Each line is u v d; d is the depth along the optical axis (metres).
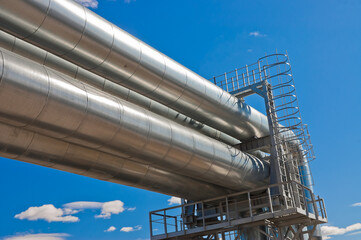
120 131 15.80
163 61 18.80
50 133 14.41
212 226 21.75
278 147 23.98
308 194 27.48
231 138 26.11
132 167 19.34
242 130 24.70
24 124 13.53
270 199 20.55
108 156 18.28
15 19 13.78
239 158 22.09
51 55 16.72
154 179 20.52
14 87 12.40
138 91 18.80
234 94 25.86
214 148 20.39
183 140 18.53
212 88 21.75
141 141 16.72
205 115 21.98
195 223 24.30
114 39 16.50
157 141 17.31
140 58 17.61
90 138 15.24
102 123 15.09
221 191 23.84
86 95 14.59
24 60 13.16
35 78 13.02
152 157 17.67
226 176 21.45
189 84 20.12
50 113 13.54
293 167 24.34
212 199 22.48
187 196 22.84
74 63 16.41
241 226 21.73
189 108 21.05
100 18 16.30
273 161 23.64
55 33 14.80
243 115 23.94
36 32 14.46
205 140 20.06
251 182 23.31
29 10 13.77
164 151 17.80
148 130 16.88
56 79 13.77
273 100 24.45
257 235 23.19
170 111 21.61
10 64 12.44
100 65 16.72
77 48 15.66
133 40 17.52
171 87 19.39
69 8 14.93
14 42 15.57
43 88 13.18
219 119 22.84
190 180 22.02
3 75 12.14
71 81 14.49
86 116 14.52
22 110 12.94
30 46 16.08
